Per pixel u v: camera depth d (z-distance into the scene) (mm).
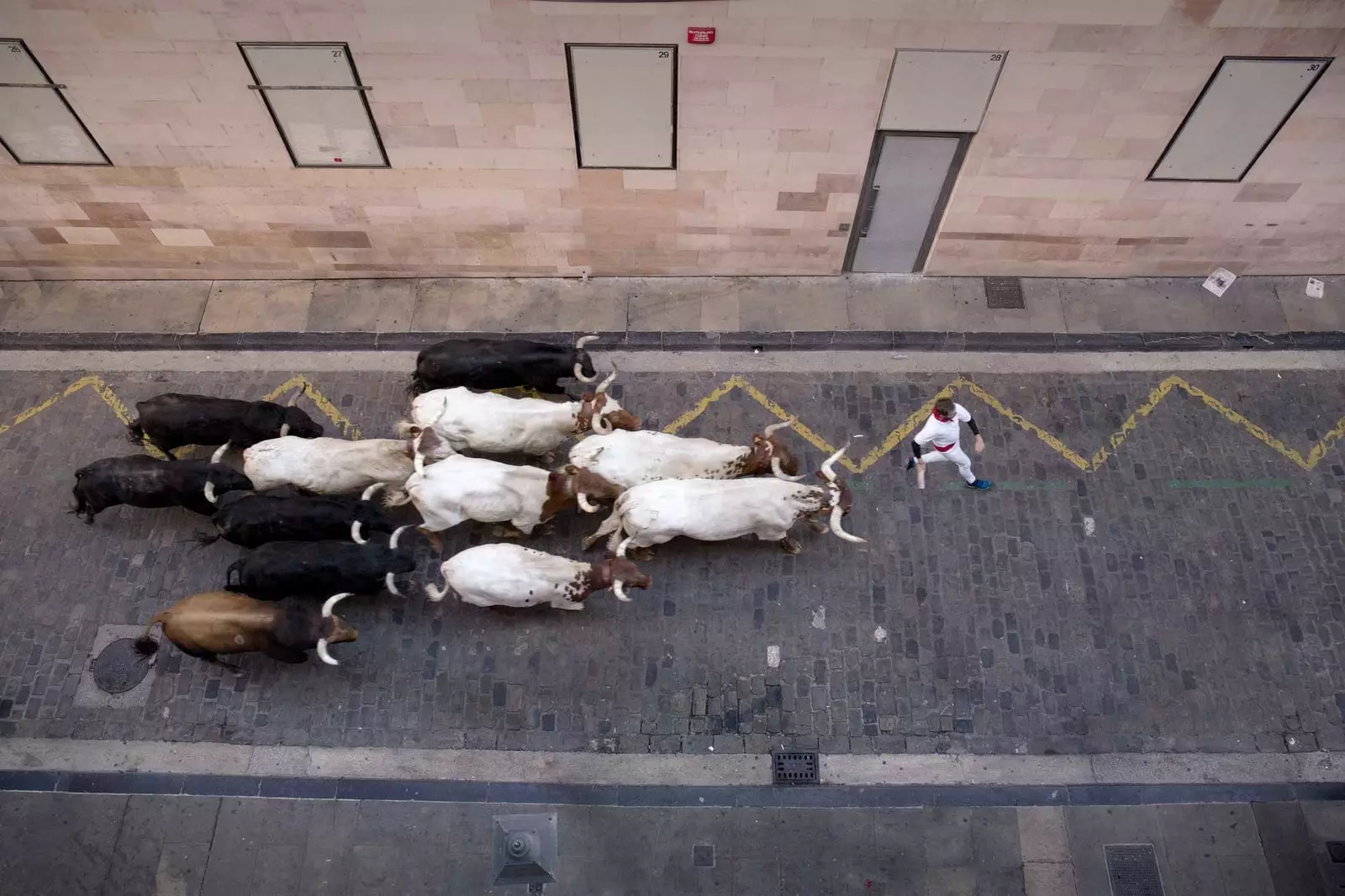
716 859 10055
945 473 12234
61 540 11844
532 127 11383
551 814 10203
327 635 10203
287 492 11430
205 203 12578
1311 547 11688
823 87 10836
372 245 13328
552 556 10477
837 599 11359
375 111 11156
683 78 10727
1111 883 9953
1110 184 12195
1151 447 12438
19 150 11656
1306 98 10906
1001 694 10859
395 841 10156
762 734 10664
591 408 11250
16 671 11047
